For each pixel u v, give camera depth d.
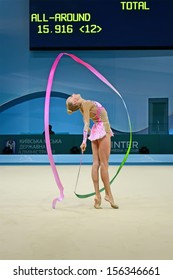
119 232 4.46
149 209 5.85
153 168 13.27
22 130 17.23
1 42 17.00
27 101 17.16
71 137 15.15
